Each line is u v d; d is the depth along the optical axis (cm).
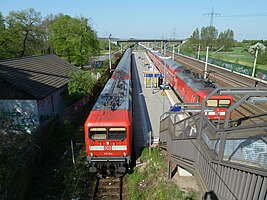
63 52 3862
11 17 3578
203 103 668
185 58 6700
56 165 1219
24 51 3744
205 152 641
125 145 1034
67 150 1360
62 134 1476
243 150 489
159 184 1009
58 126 1469
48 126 1339
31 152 1087
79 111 2033
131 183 1064
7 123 1306
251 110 1912
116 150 1039
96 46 4206
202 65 5062
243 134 611
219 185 568
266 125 413
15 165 940
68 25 3750
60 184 1069
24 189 988
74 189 1027
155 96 2614
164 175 1070
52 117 1538
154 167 1150
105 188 1039
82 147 1390
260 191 431
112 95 1342
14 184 896
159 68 4075
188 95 1961
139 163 1223
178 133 991
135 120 1858
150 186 1027
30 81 1794
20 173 952
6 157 950
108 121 1016
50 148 1320
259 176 433
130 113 1158
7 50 3438
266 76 3316
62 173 1136
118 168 1062
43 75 2067
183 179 1031
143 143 1452
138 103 2338
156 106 2239
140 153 1324
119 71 2233
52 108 1922
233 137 541
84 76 2077
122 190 1037
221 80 3316
